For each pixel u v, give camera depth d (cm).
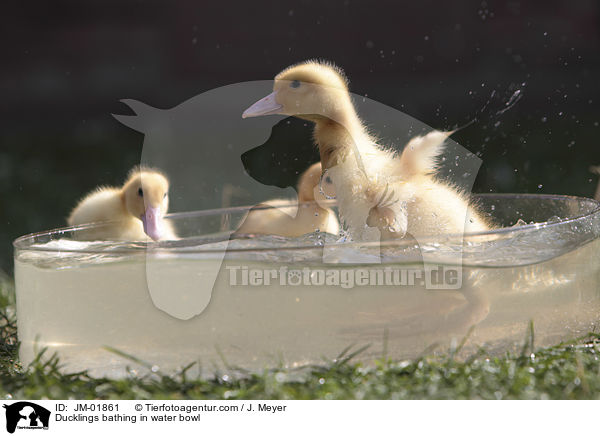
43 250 463
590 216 498
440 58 2547
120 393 435
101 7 2695
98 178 1475
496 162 1402
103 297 446
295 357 440
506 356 458
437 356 449
